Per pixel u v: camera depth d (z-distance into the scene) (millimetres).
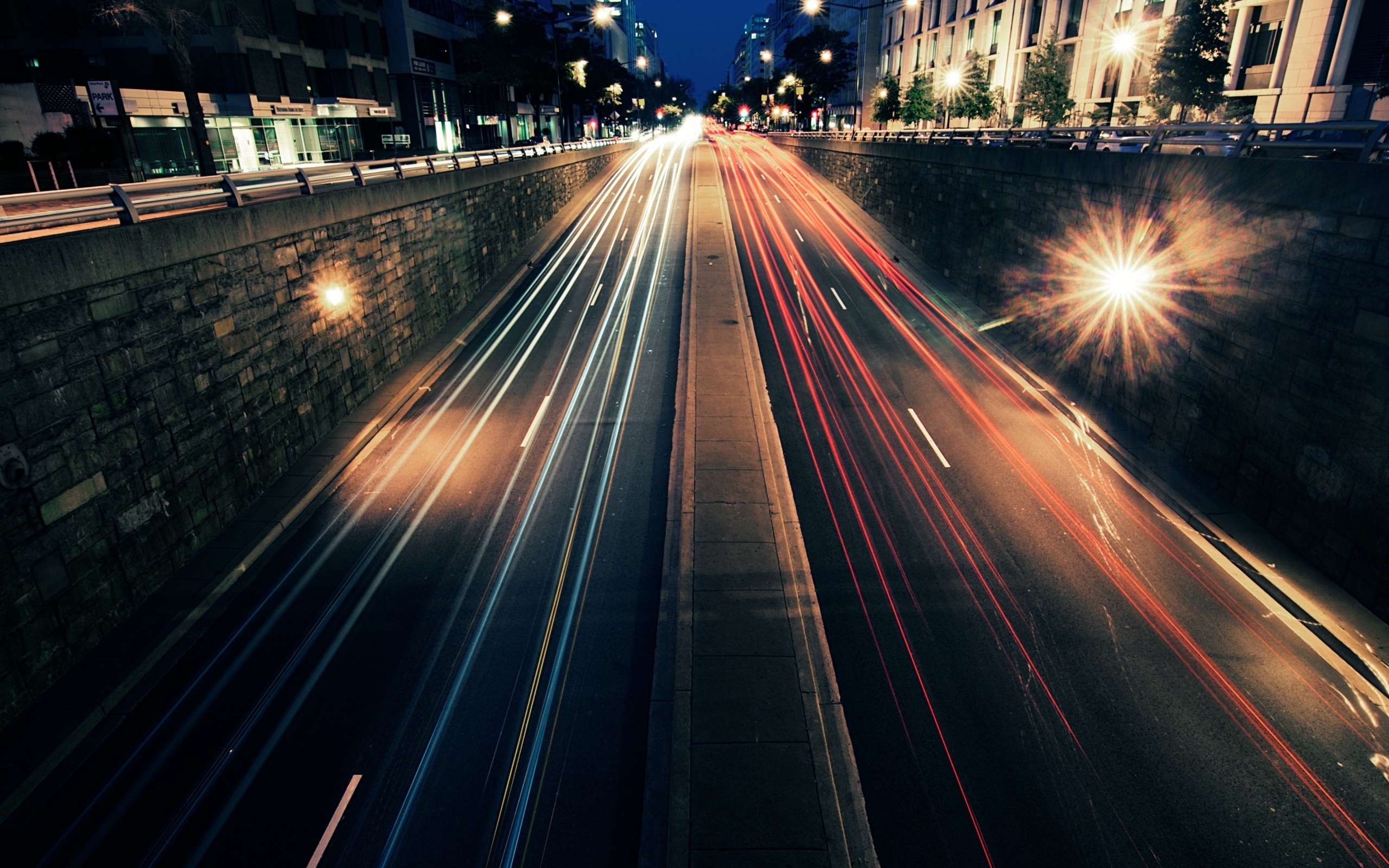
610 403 18375
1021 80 47938
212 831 7234
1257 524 11992
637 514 13266
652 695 8891
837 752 7922
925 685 8977
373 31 53906
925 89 48875
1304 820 7160
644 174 63094
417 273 21656
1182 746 8023
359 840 7137
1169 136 16750
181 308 11258
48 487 8844
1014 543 11945
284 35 44000
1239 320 12406
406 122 58656
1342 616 9680
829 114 105438
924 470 14469
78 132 31859
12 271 8219
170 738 8328
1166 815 7230
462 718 8648
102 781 7789
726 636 9766
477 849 7055
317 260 15648
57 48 38469
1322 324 10461
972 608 10406
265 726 8508
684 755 7828
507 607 10688
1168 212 14461
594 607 10672
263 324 13578
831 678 9039
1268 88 27703
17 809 7453
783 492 13695
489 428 16984
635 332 24047
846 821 7098
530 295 28625
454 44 66688
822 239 37438
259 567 11625
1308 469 10836
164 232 10742
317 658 9617
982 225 24844
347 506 13562
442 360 21359
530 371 20734
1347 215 9891
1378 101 23938
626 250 35969
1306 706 8523
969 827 7141
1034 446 15422
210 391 12008
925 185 31750
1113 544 11805
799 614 10227
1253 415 12062
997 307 23844
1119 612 10219
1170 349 14508
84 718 8461
